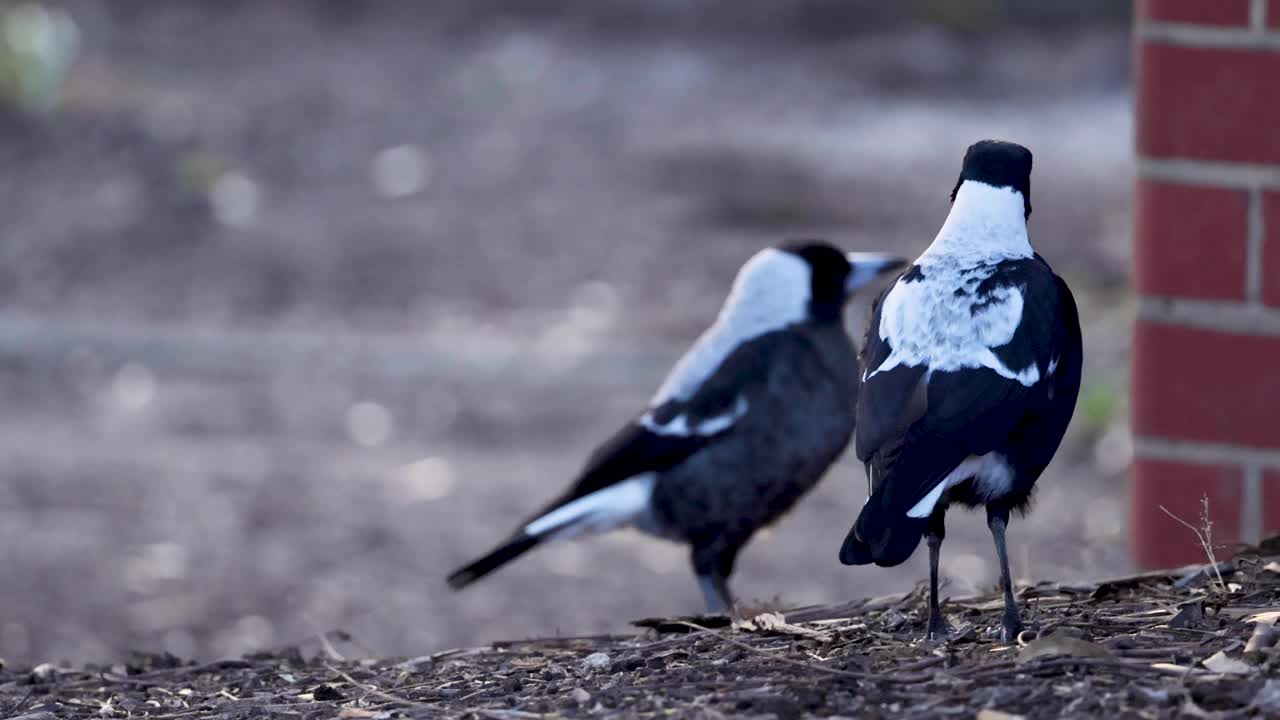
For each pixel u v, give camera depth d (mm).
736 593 11453
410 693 5438
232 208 24250
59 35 30219
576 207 24078
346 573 12227
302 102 30094
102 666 6598
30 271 21766
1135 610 5469
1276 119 6777
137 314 20219
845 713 4602
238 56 33844
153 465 15086
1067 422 5152
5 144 27000
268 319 20031
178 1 37469
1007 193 5234
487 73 32469
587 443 15688
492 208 24203
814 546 12672
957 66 31938
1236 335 6918
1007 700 4551
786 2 34719
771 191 24406
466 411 16625
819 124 28578
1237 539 6980
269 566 12484
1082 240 21422
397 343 19016
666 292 20484
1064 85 30828
